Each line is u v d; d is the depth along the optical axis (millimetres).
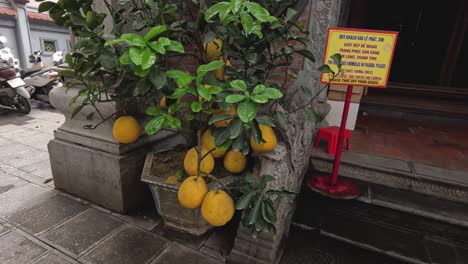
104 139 2820
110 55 1914
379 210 2586
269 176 1924
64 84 2912
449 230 2369
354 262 2305
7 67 6398
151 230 2635
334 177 2725
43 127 5617
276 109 2258
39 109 7168
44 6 1979
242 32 1941
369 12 5867
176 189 2262
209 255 2354
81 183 3045
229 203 1977
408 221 2480
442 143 3697
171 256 2318
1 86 6312
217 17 2064
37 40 13516
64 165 3109
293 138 2293
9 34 11844
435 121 4863
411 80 6113
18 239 2430
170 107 1853
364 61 2346
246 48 2029
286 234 2457
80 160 2951
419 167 2834
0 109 6875
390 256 2227
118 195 2795
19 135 5082
